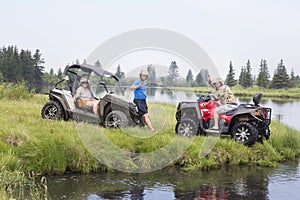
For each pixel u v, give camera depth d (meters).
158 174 8.62
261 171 9.25
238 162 9.79
